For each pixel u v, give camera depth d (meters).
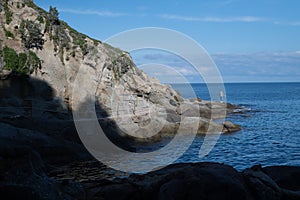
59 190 10.43
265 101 89.12
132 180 11.55
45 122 26.84
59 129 26.44
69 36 42.78
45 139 22.17
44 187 10.04
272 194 9.84
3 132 21.00
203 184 9.51
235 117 51.75
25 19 40.06
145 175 12.05
